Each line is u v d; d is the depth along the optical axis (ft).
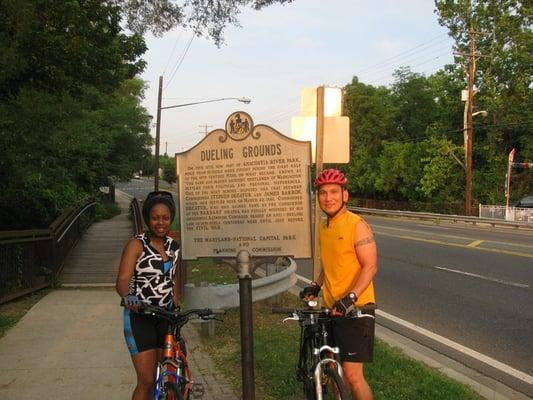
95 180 104.58
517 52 126.00
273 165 14.42
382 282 39.19
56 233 36.88
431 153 135.74
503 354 22.70
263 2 39.04
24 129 33.45
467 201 115.03
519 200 113.91
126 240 57.06
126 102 150.92
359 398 13.20
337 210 13.56
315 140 24.53
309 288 14.57
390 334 25.53
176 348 13.14
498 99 127.65
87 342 22.02
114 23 39.04
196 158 14.89
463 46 132.46
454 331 26.20
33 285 33.42
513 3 128.67
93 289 34.53
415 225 96.94
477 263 47.14
